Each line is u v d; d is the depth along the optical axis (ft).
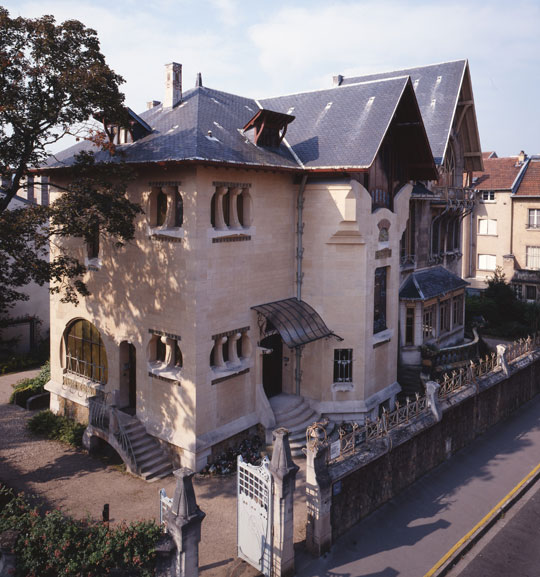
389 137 83.87
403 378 96.73
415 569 50.37
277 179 76.18
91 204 62.95
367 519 57.72
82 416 81.00
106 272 75.72
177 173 65.51
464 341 120.16
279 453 47.09
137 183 70.38
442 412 69.62
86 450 73.51
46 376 92.58
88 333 81.10
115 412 69.10
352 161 73.31
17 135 62.80
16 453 72.84
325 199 77.15
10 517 44.32
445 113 108.47
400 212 86.99
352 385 80.48
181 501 41.42
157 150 67.15
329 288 78.84
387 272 86.48
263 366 80.94
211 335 67.31
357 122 79.05
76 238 80.02
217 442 68.13
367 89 83.66
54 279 84.48
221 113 79.15
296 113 88.69
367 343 80.74
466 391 76.28
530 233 165.27
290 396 82.17
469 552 54.29
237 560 50.96
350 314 79.41
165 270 67.92
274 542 47.55
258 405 74.49
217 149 66.95
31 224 61.05
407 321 100.73
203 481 64.85
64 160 80.18
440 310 110.83
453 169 117.60
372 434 60.49
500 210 169.17
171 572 41.32
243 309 72.02
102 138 65.98
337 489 53.57
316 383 80.69
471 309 144.05
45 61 60.64
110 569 40.42
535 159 177.78
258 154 72.69
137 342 72.33
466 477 68.08
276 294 77.71
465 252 174.40
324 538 51.90
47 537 41.52
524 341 102.12
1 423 82.99
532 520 60.18
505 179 169.99
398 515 58.95
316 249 78.74
